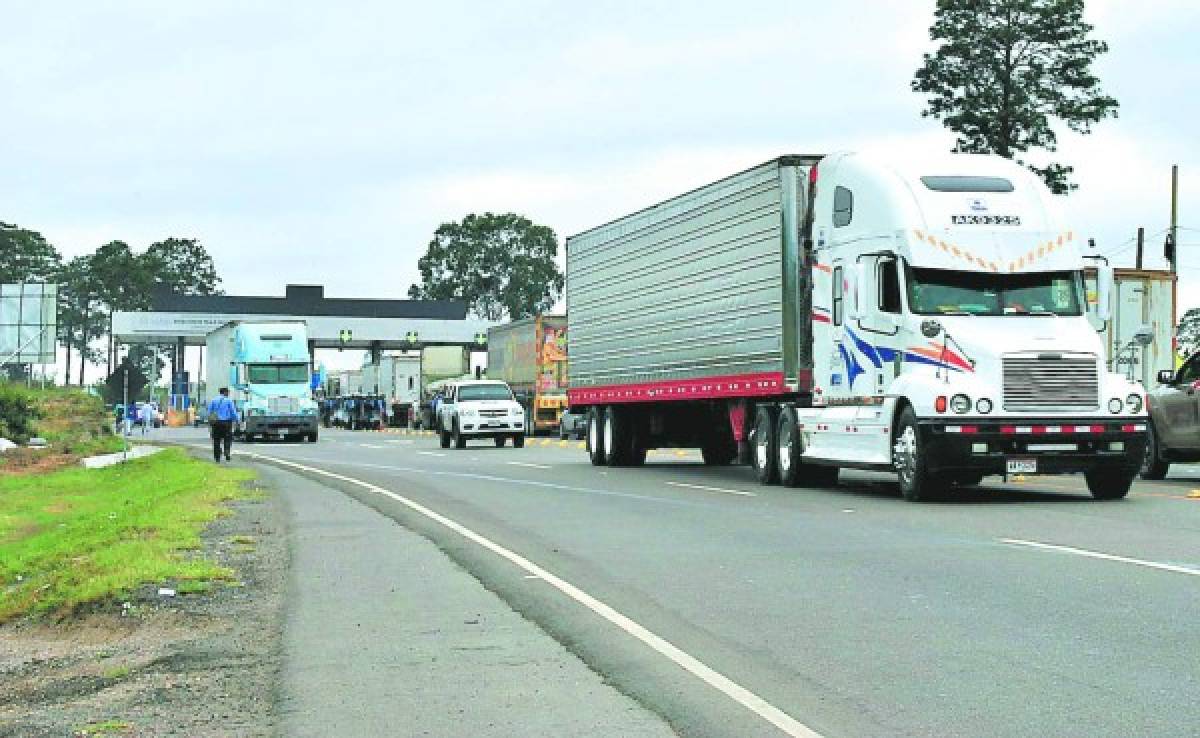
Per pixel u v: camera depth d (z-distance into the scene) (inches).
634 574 510.9
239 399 2242.9
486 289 5767.7
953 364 770.8
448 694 323.9
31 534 871.1
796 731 279.7
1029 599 429.1
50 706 344.2
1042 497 814.5
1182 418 959.0
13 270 5733.3
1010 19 2453.2
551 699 315.9
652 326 1179.3
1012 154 2488.9
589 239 1346.0
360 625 417.7
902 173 827.4
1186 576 469.1
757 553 564.1
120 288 6156.5
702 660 352.8
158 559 566.3
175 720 313.4
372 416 3499.0
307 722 301.4
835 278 872.9
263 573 540.4
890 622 398.0
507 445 1968.5
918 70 2495.1
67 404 2231.8
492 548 604.1
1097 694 303.6
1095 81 2452.0
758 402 1012.5
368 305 4702.3
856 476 1069.1
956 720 285.0
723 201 1029.2
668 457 1550.2
